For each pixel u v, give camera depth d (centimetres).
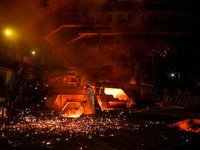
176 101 1243
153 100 1384
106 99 1099
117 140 367
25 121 621
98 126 527
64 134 419
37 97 1642
